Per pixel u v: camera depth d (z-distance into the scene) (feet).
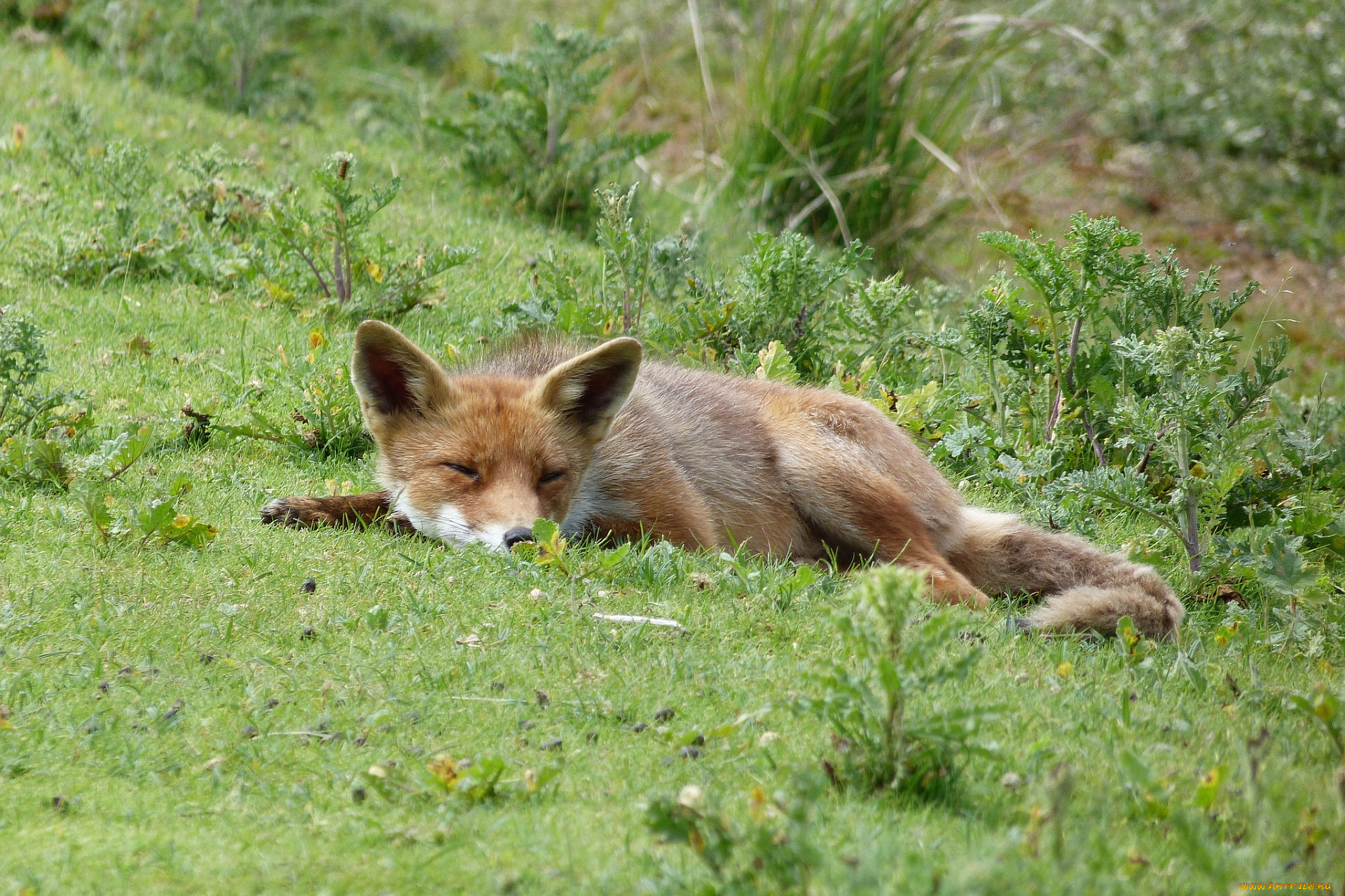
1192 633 29.60
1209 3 105.09
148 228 52.08
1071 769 19.06
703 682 23.09
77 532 27.99
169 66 76.48
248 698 21.44
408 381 31.68
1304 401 47.96
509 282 54.80
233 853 16.70
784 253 47.16
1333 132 97.71
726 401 37.01
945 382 47.29
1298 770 20.01
